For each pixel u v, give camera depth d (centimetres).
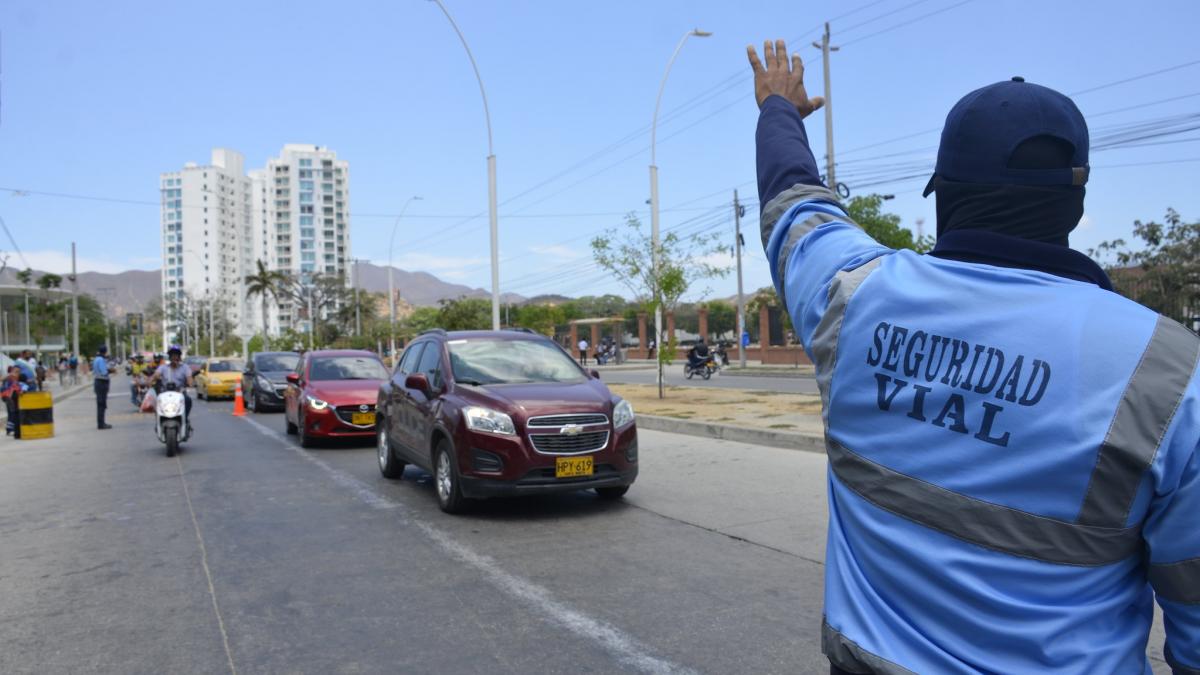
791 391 1948
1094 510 104
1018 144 119
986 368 111
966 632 113
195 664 416
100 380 1722
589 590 519
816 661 401
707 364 2830
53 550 662
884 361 122
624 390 2153
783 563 569
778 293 154
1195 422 101
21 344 6362
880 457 122
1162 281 2781
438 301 5734
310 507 806
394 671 401
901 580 119
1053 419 105
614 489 793
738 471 916
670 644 425
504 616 474
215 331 10312
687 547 617
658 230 1897
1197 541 103
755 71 182
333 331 7319
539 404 735
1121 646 111
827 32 2542
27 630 472
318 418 1262
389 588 534
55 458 1248
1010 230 121
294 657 421
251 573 577
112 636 459
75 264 4788
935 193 133
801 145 164
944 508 114
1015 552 109
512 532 682
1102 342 105
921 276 123
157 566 602
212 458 1186
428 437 810
